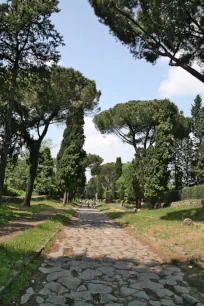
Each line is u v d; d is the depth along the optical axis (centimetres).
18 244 860
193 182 4569
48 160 4966
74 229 1547
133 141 3297
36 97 2253
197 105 4697
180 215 2011
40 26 1595
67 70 2297
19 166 4203
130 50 1499
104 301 547
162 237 1194
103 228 1684
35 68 1739
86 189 12088
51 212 2259
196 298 579
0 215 1538
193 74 1284
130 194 3494
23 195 3781
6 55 1670
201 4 1145
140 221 1819
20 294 543
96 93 2528
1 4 1546
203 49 1388
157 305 541
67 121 2688
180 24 1266
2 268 609
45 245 951
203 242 1004
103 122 3394
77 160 3481
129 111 3039
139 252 996
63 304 517
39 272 691
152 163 2839
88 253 940
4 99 1855
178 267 805
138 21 1430
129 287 632
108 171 7956
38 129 2458
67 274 693
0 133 1922
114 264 818
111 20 1382
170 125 2845
